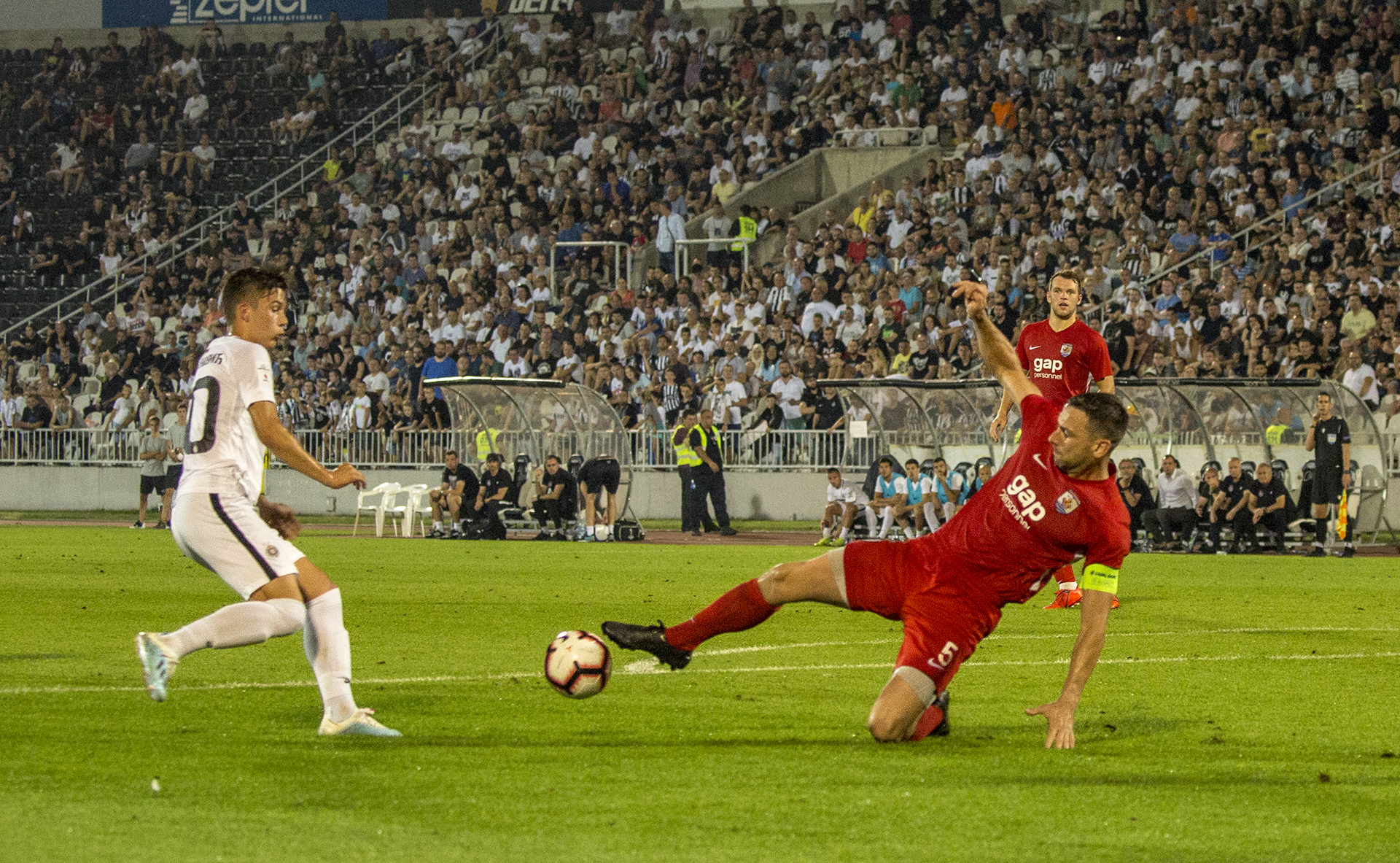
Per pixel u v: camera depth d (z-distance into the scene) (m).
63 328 53.25
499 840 6.67
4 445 46.94
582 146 55.19
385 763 8.45
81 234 59.69
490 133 57.31
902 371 40.34
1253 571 25.34
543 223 52.34
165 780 7.89
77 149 61.72
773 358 42.34
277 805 7.32
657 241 50.38
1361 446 32.31
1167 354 38.50
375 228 54.38
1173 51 48.88
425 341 46.41
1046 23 52.91
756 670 12.94
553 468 35.03
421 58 62.09
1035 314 41.28
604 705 10.88
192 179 60.41
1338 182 41.72
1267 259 40.62
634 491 41.38
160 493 39.22
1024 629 16.58
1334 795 7.91
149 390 48.38
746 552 30.00
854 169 51.56
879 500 33.28
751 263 49.84
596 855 6.43
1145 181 45.41
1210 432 33.16
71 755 8.61
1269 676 12.80
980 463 32.50
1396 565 27.02
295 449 9.32
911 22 54.03
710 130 53.16
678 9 58.91
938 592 9.21
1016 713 10.77
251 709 10.46
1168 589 21.64
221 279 54.81
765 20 55.91
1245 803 7.68
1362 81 45.56
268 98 62.59
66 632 15.52
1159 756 9.00
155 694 8.52
